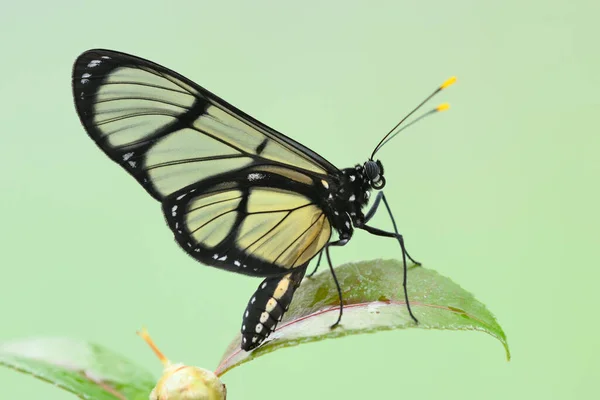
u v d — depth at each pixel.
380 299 0.41
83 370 0.41
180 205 0.42
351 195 0.43
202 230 0.42
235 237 0.42
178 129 0.42
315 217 0.43
